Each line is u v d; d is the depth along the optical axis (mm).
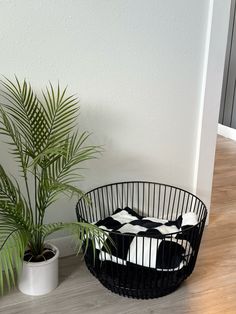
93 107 1727
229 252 1937
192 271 1683
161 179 2043
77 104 1686
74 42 1590
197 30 1830
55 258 1589
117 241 1550
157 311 1524
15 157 1629
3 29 1453
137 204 2029
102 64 1679
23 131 1480
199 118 2006
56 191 1486
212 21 1821
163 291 1582
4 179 1427
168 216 2123
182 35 1809
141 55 1750
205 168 2115
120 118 1811
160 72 1824
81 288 1640
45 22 1512
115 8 1622
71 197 1739
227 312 1531
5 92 1523
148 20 1709
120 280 1551
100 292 1619
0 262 1213
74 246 1870
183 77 1888
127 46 1703
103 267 1562
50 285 1600
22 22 1476
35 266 1527
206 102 1968
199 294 1628
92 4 1572
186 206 2131
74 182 1810
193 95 1947
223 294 1635
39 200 1502
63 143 1455
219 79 1952
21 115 1444
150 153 1957
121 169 1912
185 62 1863
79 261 1827
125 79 1754
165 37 1773
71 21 1556
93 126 1758
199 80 1931
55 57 1576
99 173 1860
